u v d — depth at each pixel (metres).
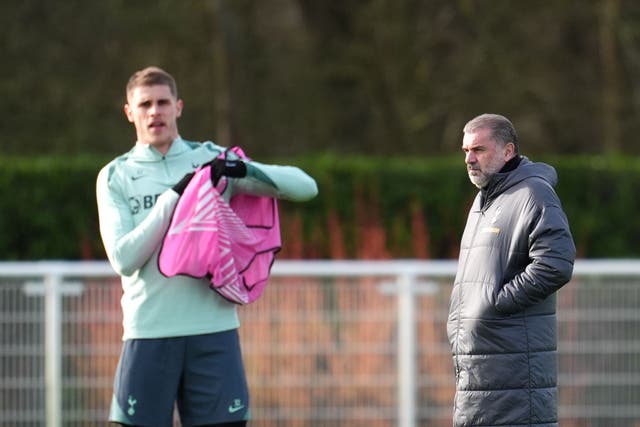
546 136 73.00
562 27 71.75
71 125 66.81
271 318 29.67
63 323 29.12
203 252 19.58
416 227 42.53
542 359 18.58
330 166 42.91
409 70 69.69
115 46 67.69
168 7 67.62
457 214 43.00
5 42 66.69
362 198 42.72
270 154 71.06
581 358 29.75
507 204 18.69
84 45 67.50
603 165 43.56
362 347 29.70
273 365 29.73
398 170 42.97
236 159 20.27
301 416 29.72
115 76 67.62
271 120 71.19
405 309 29.62
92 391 29.12
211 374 20.00
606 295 29.69
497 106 70.31
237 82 70.00
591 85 72.44
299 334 29.67
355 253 42.44
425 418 29.73
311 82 71.31
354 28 71.50
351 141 71.75
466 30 71.25
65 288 29.05
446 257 43.28
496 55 70.19
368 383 29.72
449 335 19.25
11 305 29.02
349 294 29.69
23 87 66.50
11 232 41.69
